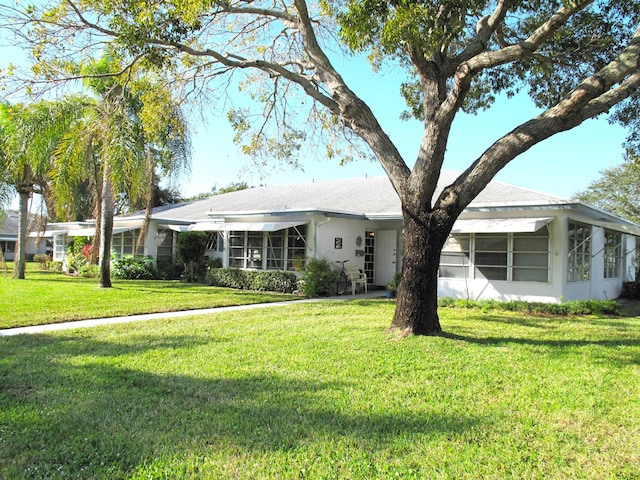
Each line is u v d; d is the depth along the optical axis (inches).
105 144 523.2
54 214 908.6
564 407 218.8
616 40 428.5
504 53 321.7
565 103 315.9
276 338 362.0
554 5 427.2
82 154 634.2
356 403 218.8
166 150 708.7
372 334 374.0
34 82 385.4
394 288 697.6
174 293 688.4
